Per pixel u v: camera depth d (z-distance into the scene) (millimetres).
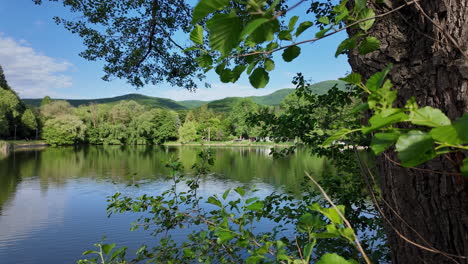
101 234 10000
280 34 782
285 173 18938
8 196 17000
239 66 878
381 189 1384
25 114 68812
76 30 6188
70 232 10555
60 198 16453
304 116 3482
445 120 363
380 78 474
